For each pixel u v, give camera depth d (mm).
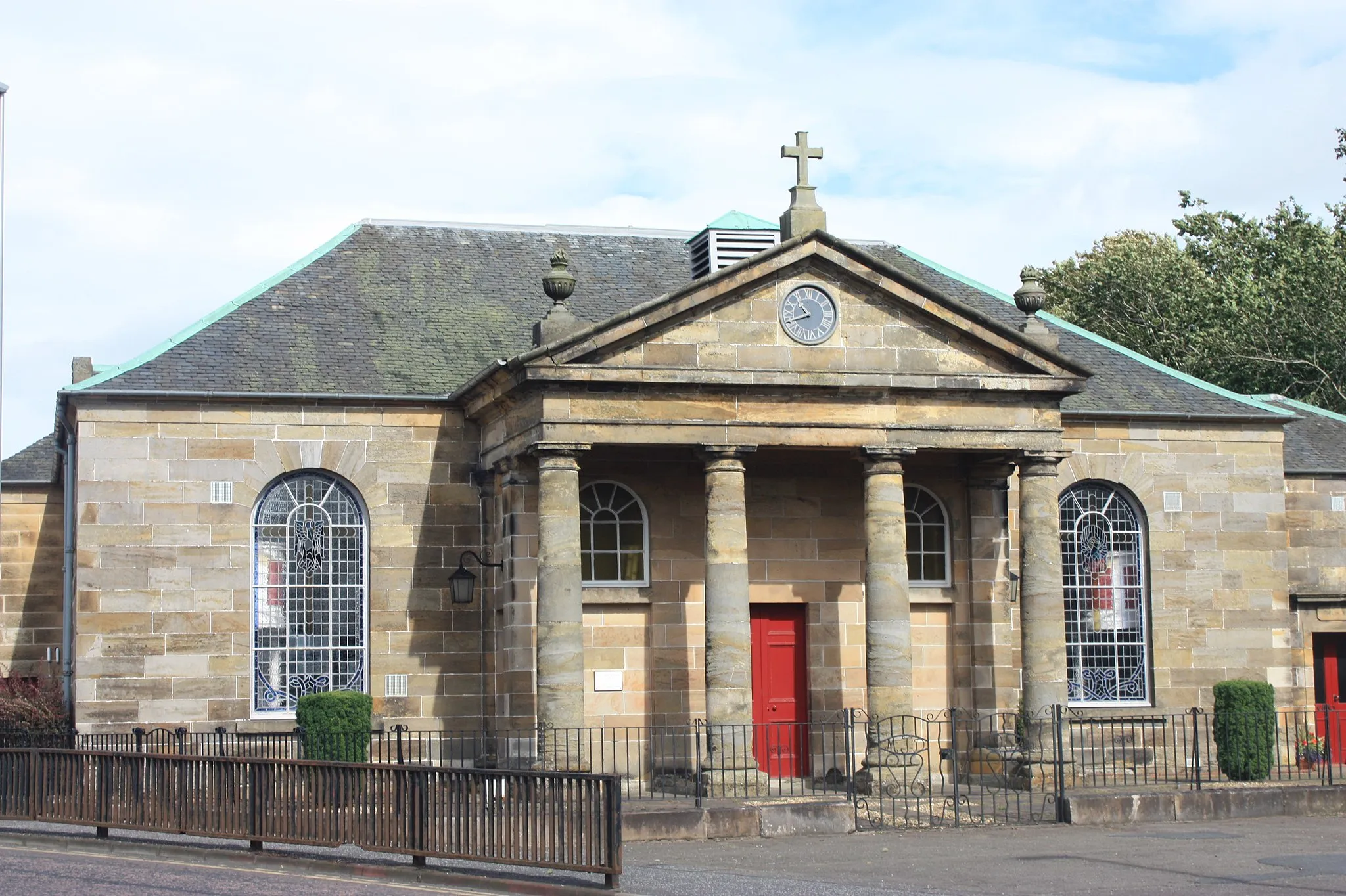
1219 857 21859
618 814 18734
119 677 29219
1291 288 52094
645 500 30734
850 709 26125
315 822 20797
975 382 29156
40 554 37281
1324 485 36125
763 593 31156
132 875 19219
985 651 31453
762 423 28453
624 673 30188
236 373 30484
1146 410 34062
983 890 19125
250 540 30094
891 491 28969
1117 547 34000
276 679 30141
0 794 23594
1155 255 58219
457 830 19828
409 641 30531
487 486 31016
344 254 34312
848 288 28953
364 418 30750
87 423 29484
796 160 29516
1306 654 35031
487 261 35312
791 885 19297
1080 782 29609
